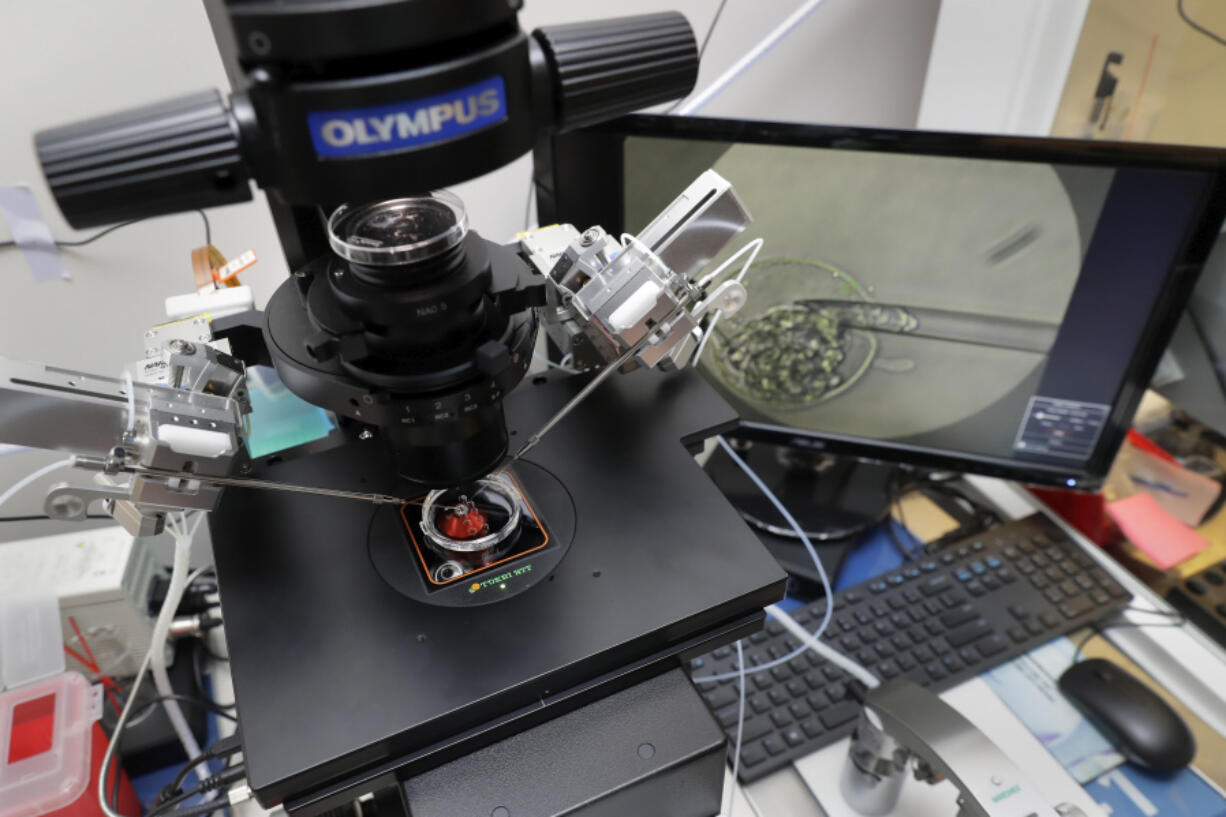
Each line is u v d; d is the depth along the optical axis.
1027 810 0.61
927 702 0.70
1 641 0.79
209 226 0.88
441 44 0.34
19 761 0.72
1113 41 1.04
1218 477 1.12
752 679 0.89
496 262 0.51
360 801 0.67
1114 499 1.11
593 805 0.49
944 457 1.03
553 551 0.57
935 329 0.94
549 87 0.40
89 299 0.87
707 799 0.56
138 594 0.86
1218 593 1.02
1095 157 0.78
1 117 0.75
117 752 0.80
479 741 0.51
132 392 0.47
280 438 0.68
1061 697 0.90
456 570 0.56
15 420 0.44
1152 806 0.82
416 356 0.47
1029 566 1.01
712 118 0.81
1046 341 0.92
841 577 1.04
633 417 0.67
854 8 1.09
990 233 0.86
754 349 0.97
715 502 0.60
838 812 0.80
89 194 0.35
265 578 0.55
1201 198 0.79
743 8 1.01
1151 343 0.89
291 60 0.32
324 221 0.56
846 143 0.81
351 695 0.49
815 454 1.15
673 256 0.52
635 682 0.55
